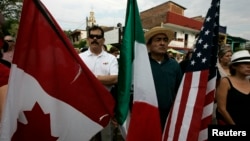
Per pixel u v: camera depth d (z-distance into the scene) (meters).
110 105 2.22
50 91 2.04
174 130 2.56
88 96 2.16
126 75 2.46
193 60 2.59
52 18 2.06
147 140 2.42
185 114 2.51
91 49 3.56
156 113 2.47
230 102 3.08
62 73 2.08
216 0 2.49
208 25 2.51
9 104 1.87
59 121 2.08
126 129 2.46
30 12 2.00
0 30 1.96
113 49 8.38
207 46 2.49
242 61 3.00
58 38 2.07
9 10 25.34
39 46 2.03
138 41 2.51
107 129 3.45
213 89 2.57
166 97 3.05
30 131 2.02
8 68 2.04
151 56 3.20
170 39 3.28
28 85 1.99
